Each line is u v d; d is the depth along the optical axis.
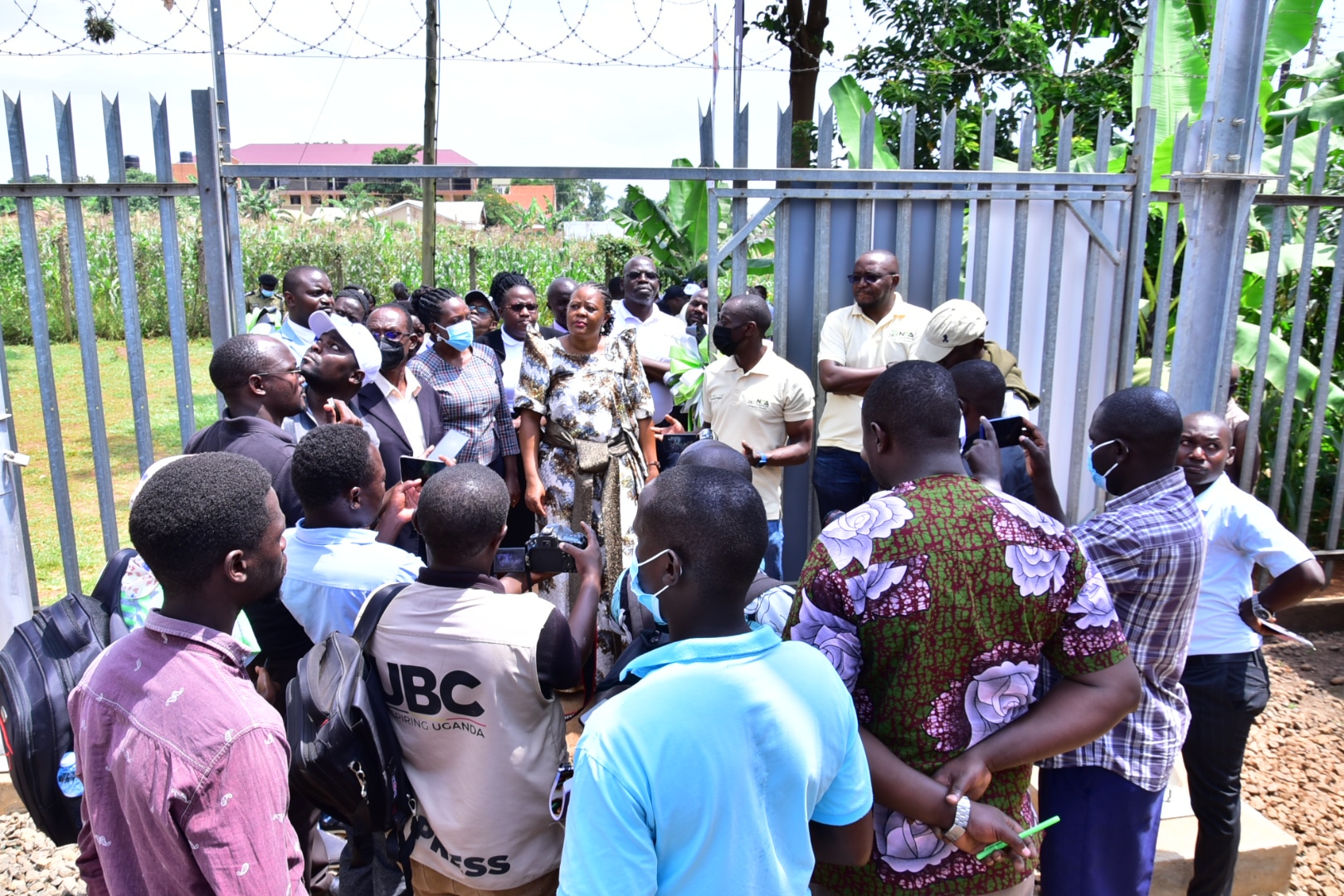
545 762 2.22
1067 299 4.59
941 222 4.36
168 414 11.19
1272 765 4.17
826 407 4.44
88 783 1.62
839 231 4.32
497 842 2.19
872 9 12.89
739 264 4.27
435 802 2.19
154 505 1.62
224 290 3.76
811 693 1.55
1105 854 2.27
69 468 9.22
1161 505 2.32
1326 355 5.38
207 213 3.70
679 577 1.57
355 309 5.73
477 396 4.65
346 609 2.48
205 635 1.64
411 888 2.27
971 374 2.90
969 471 2.49
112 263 16.56
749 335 4.16
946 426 1.90
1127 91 11.88
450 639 2.11
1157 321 4.96
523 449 4.18
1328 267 6.64
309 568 2.49
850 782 1.60
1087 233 4.50
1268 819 3.62
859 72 12.98
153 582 2.41
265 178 3.74
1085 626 1.83
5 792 3.59
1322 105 7.02
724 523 1.55
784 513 4.61
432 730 2.15
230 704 1.59
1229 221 4.20
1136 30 11.62
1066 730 1.81
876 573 1.75
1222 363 4.41
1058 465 4.76
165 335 16.72
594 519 4.14
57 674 2.10
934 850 1.84
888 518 1.78
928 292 4.46
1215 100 4.07
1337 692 4.85
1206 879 3.01
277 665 2.60
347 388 3.54
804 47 12.90
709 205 4.15
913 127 4.16
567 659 2.21
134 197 3.69
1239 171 4.10
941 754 1.81
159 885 1.57
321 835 2.76
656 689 1.46
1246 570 2.98
